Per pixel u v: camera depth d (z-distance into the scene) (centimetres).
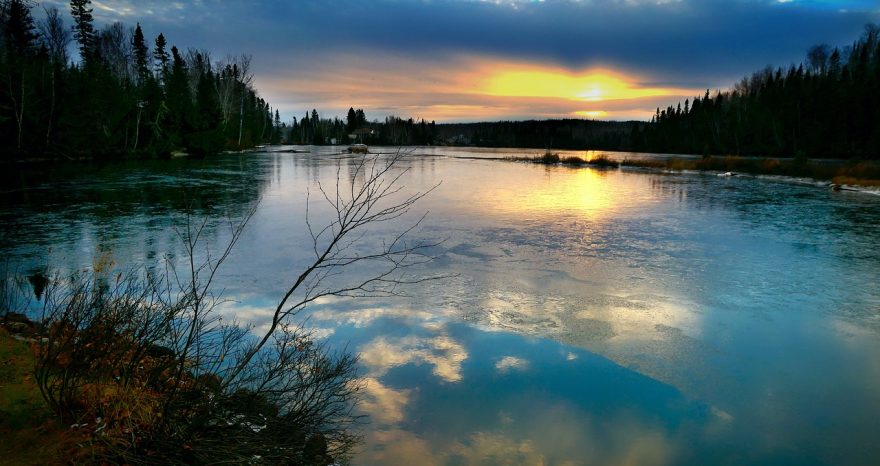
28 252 1155
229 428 388
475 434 490
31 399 416
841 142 6122
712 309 866
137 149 4600
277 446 403
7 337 564
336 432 455
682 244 1356
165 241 1288
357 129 13738
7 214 1650
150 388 418
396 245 1300
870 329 783
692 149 9206
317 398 468
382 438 477
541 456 459
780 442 498
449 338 725
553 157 5788
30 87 3653
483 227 1569
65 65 4584
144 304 490
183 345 584
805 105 6750
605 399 565
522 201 2211
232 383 486
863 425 530
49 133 3788
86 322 457
